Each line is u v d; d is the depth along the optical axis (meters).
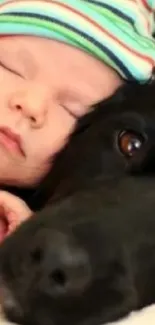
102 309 0.82
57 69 1.18
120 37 1.18
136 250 0.89
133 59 1.18
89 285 0.81
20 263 0.83
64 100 1.19
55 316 0.82
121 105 1.16
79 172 1.13
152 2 1.28
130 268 0.86
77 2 1.19
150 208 0.96
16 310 0.84
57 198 1.10
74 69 1.18
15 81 1.18
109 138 1.14
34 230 0.87
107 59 1.18
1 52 1.19
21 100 1.15
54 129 1.18
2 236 1.08
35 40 1.18
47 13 1.18
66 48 1.18
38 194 1.19
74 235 0.84
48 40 1.18
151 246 0.90
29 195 1.22
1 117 1.16
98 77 1.19
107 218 0.90
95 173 1.12
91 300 0.82
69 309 0.81
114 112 1.16
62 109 1.19
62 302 0.81
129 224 0.91
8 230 1.07
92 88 1.19
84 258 0.81
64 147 1.19
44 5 1.19
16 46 1.19
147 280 0.89
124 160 1.12
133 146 1.12
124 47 1.18
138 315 0.87
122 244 0.87
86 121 1.19
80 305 0.81
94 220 0.89
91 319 0.82
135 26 1.22
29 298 0.82
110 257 0.84
